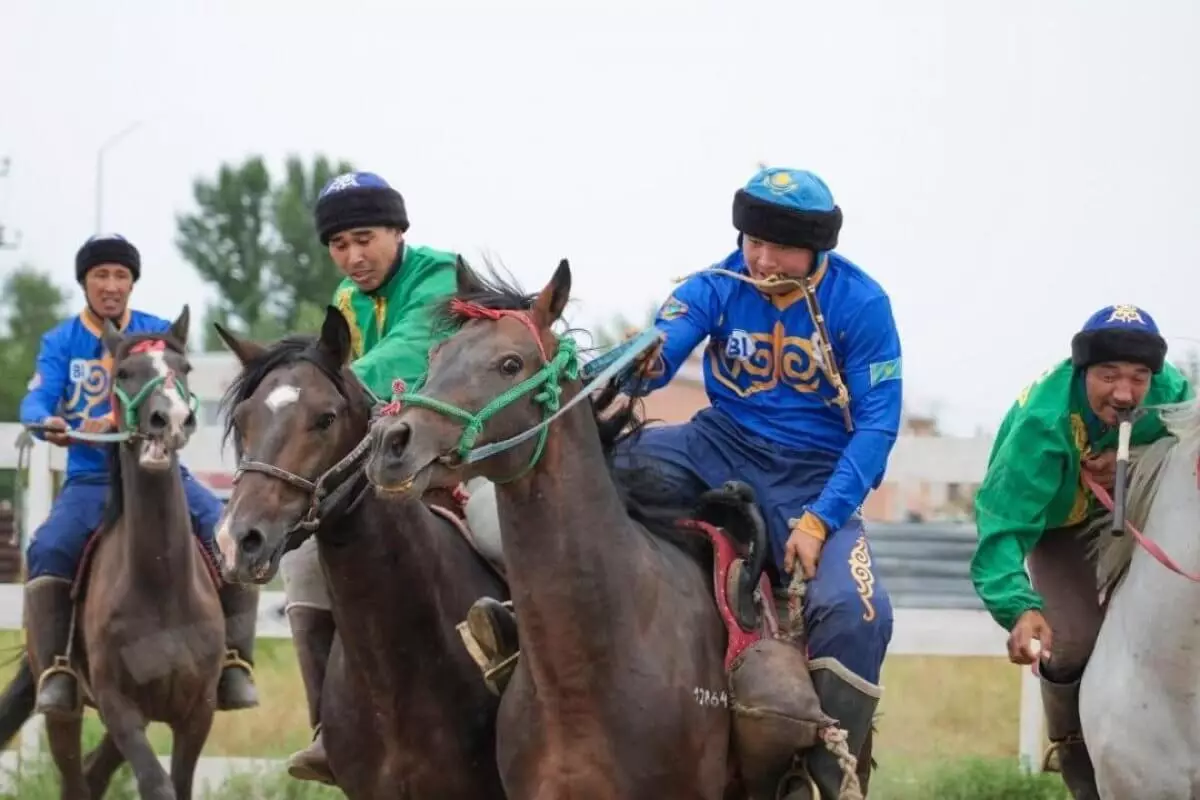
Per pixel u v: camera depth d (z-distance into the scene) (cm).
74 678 1405
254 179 5841
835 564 938
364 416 955
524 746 865
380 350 999
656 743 847
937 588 1716
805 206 936
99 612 1357
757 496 970
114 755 1508
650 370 934
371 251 1076
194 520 1458
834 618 923
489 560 1029
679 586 895
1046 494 1028
